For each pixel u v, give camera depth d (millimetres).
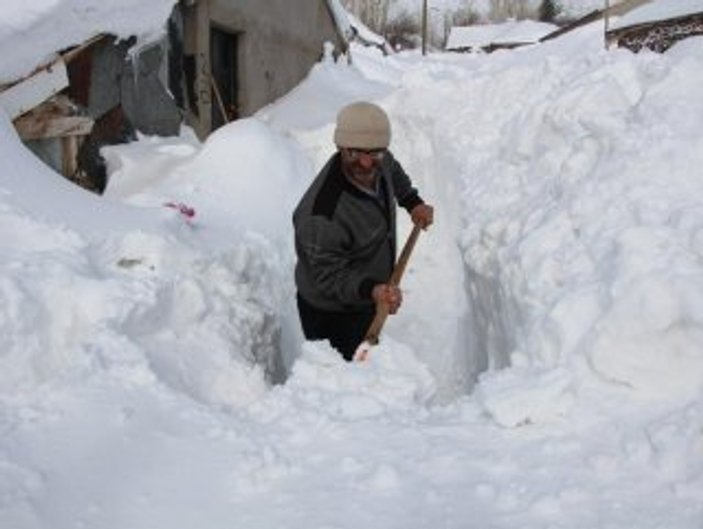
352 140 3271
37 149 5859
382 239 3580
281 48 11039
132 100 6598
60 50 5836
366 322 3721
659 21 15711
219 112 8688
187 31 7891
